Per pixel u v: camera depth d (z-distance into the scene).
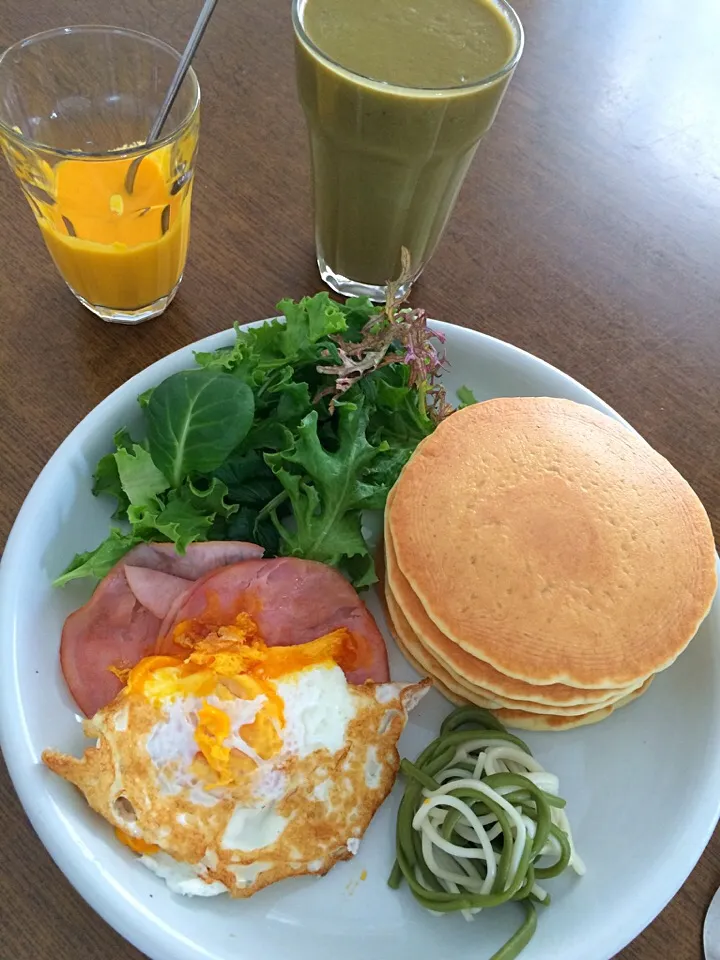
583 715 0.28
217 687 0.26
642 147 0.45
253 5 0.46
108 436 0.31
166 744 0.25
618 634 0.27
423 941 0.24
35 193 0.32
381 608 0.31
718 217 0.43
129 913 0.22
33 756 0.24
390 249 0.37
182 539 0.28
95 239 0.32
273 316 0.37
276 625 0.28
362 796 0.26
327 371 0.30
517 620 0.27
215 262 0.38
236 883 0.24
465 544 0.28
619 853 0.26
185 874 0.24
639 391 0.37
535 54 0.48
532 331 0.38
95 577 0.29
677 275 0.41
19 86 0.34
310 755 0.26
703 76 0.48
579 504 0.28
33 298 0.36
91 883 0.23
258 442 0.31
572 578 0.27
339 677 0.27
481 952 0.24
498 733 0.27
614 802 0.27
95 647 0.27
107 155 0.30
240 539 0.30
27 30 0.43
